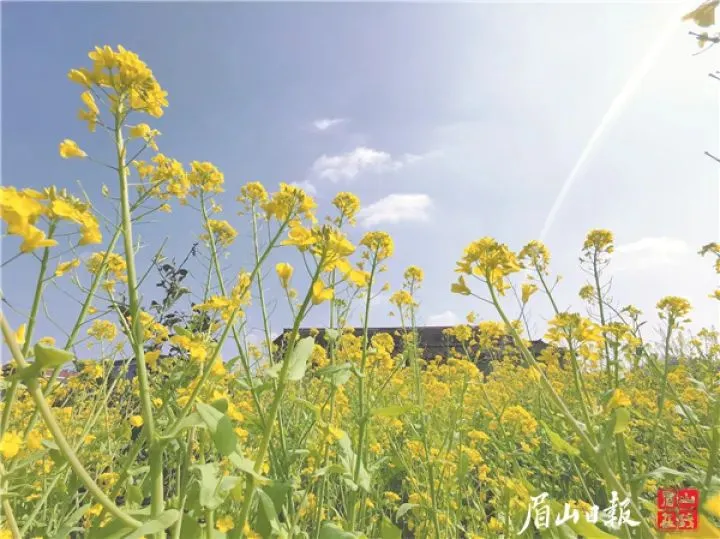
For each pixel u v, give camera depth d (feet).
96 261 7.20
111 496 4.48
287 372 4.90
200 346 5.30
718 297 11.08
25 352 4.40
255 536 5.60
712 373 13.62
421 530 9.21
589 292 11.80
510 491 7.66
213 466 4.72
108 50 4.68
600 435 6.63
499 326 12.75
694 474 6.93
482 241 6.19
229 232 9.12
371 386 9.58
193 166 8.29
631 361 12.86
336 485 10.00
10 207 3.27
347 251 4.95
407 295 14.21
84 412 10.75
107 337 9.08
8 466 5.03
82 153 4.66
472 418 14.55
